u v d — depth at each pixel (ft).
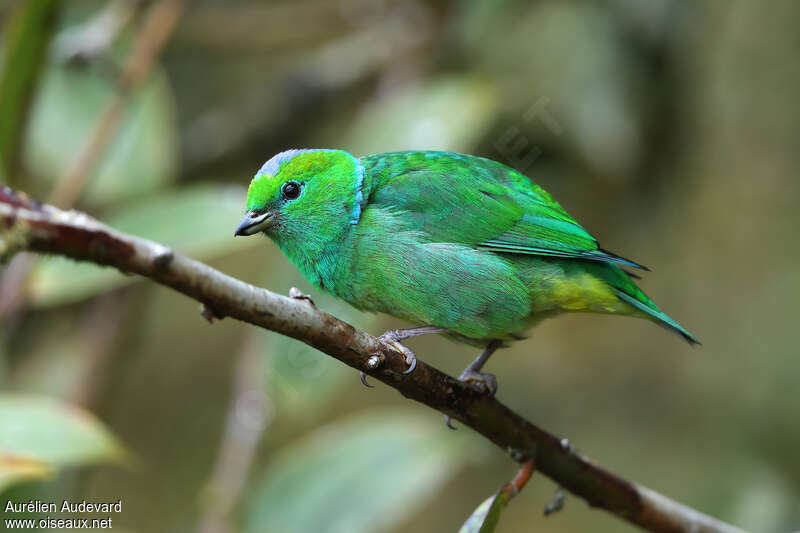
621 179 36.29
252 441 27.84
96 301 33.12
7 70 24.70
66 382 33.30
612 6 35.37
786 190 39.78
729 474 37.14
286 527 25.70
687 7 35.88
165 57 41.91
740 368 39.58
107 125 27.55
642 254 40.70
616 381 41.16
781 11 39.14
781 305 39.60
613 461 38.70
